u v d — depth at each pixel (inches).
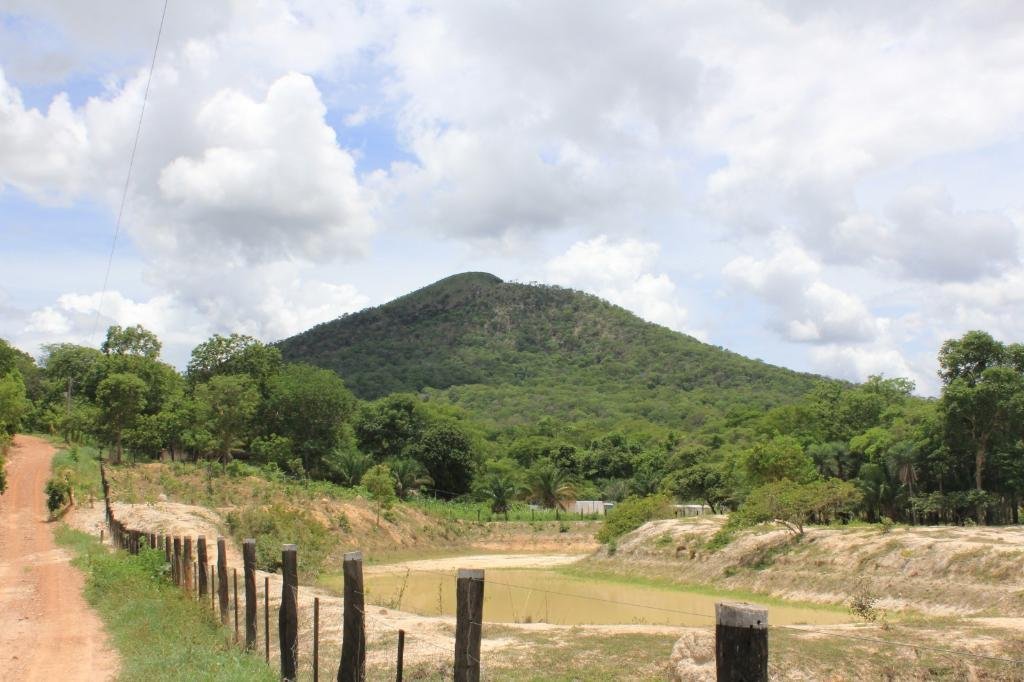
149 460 2947.8
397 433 3769.7
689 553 1817.2
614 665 632.4
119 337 3722.9
